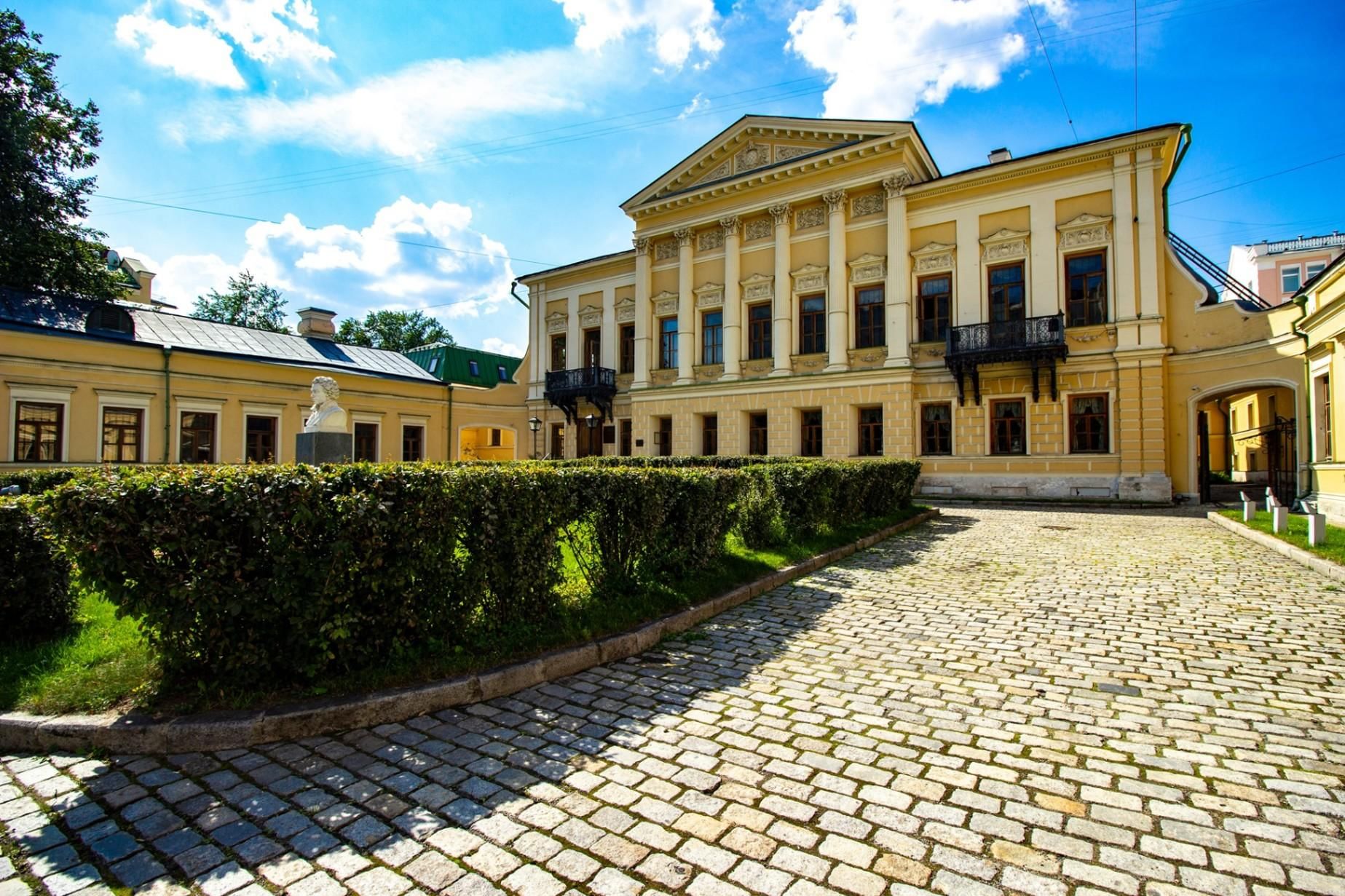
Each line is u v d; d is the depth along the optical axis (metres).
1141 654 5.04
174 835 2.71
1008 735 3.64
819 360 25.00
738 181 26.30
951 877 2.41
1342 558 7.84
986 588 7.43
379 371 28.72
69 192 24.67
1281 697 4.16
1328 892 2.31
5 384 18.55
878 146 23.31
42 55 23.23
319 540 3.96
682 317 28.19
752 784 3.11
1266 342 16.73
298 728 3.58
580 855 2.56
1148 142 19.22
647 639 5.27
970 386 21.95
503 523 4.84
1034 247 21.08
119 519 3.57
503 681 4.26
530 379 34.31
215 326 25.12
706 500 6.99
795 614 6.32
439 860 2.54
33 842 2.66
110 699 3.74
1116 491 19.47
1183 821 2.77
